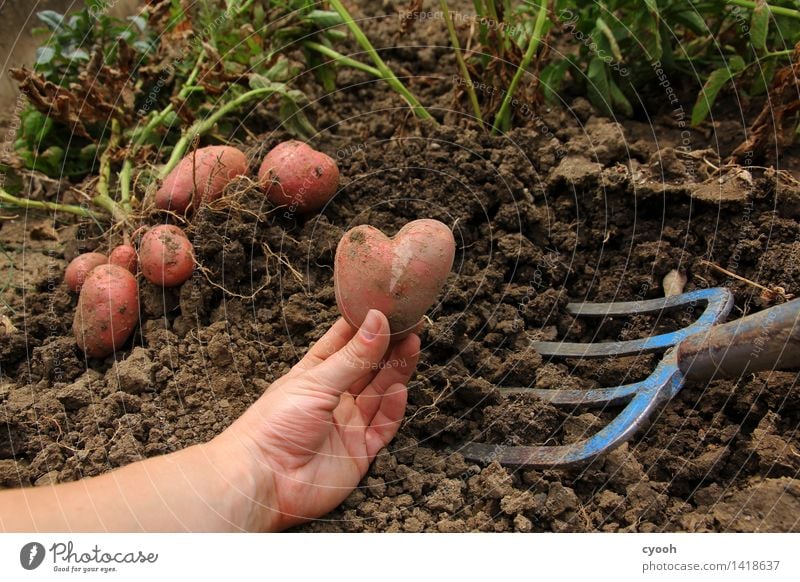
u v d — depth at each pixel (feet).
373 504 2.10
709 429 2.19
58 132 3.03
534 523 2.08
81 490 1.99
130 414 2.25
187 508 1.95
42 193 2.99
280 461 2.02
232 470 1.97
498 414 2.23
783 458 2.08
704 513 2.07
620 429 2.14
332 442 2.10
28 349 2.47
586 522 2.06
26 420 2.27
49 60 2.95
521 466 2.15
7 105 3.32
